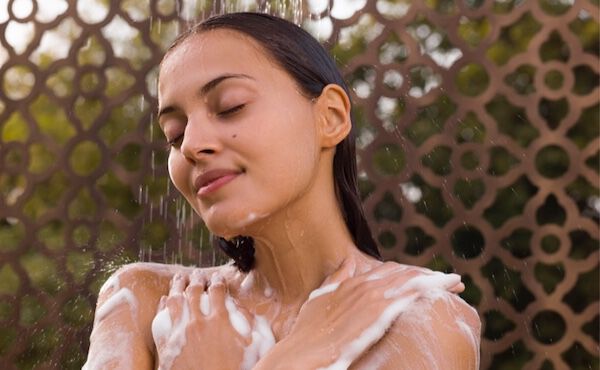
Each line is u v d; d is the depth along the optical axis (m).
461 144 3.06
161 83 1.24
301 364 1.16
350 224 1.30
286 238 1.25
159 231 3.22
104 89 3.21
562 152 4.16
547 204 4.15
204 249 3.08
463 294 3.79
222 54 1.21
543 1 4.39
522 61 3.04
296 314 1.25
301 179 1.21
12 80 4.17
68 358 3.14
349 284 1.23
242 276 1.33
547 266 4.07
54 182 4.02
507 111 4.22
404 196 3.07
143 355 1.30
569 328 3.04
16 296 3.18
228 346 1.23
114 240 3.23
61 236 3.85
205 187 1.18
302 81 1.23
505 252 3.06
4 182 3.27
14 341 3.16
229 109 1.19
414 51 3.05
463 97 3.05
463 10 3.05
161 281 1.36
